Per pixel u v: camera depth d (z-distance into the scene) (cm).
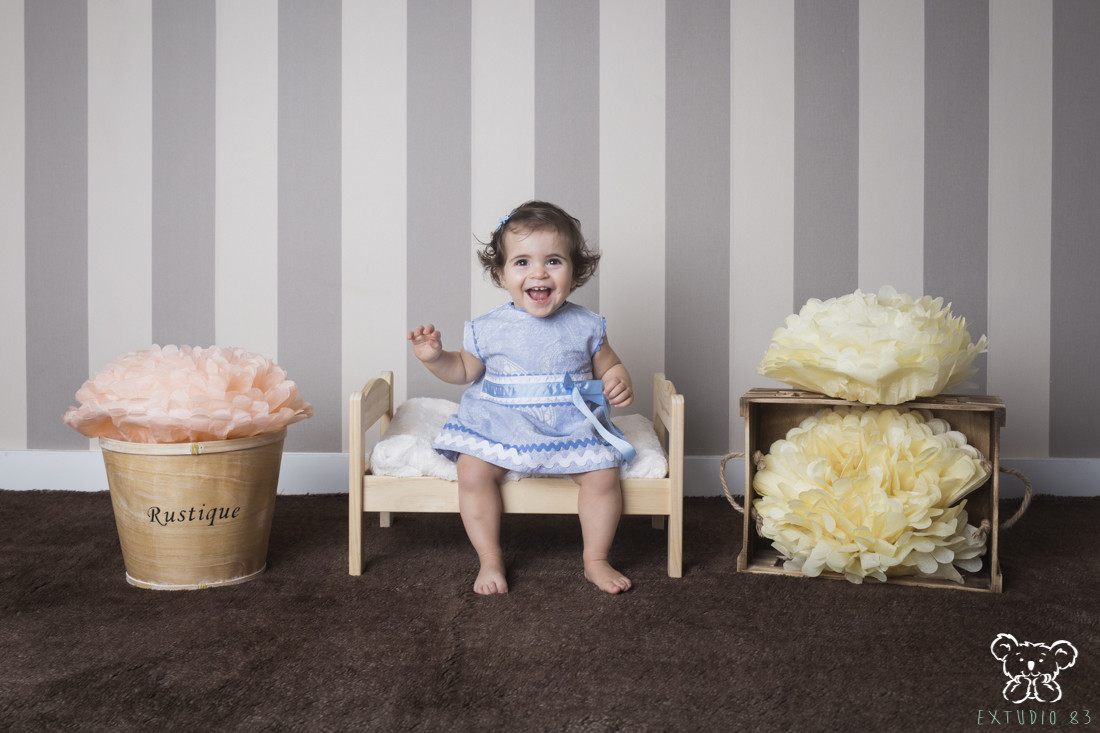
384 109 196
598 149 196
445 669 99
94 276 197
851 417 139
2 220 196
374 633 110
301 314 198
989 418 140
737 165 196
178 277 197
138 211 196
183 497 125
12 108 195
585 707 90
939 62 194
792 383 144
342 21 195
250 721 86
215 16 194
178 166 196
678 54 195
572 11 194
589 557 135
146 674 97
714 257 197
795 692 94
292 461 200
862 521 129
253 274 197
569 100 195
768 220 196
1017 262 195
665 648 106
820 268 196
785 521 133
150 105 195
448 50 195
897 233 196
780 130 195
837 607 122
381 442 140
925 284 196
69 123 195
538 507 137
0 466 198
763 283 197
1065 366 197
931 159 195
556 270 142
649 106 195
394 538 161
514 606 122
